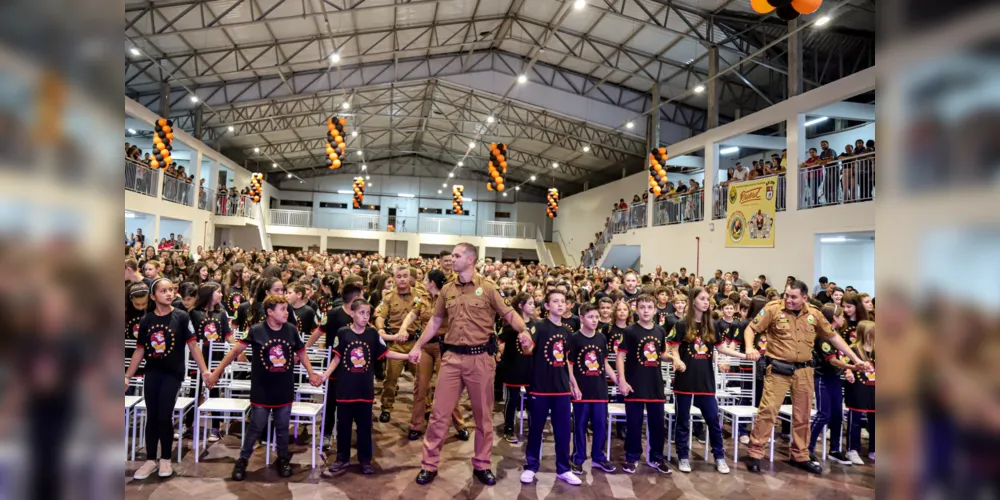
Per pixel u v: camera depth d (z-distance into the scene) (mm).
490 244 27438
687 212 14844
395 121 22203
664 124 17625
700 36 13078
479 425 3887
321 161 28078
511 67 17719
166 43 12156
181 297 4566
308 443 4539
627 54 15164
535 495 3660
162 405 3672
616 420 4812
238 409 3994
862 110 10578
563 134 20109
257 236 23391
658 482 3961
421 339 3969
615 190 21875
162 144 10664
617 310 4578
